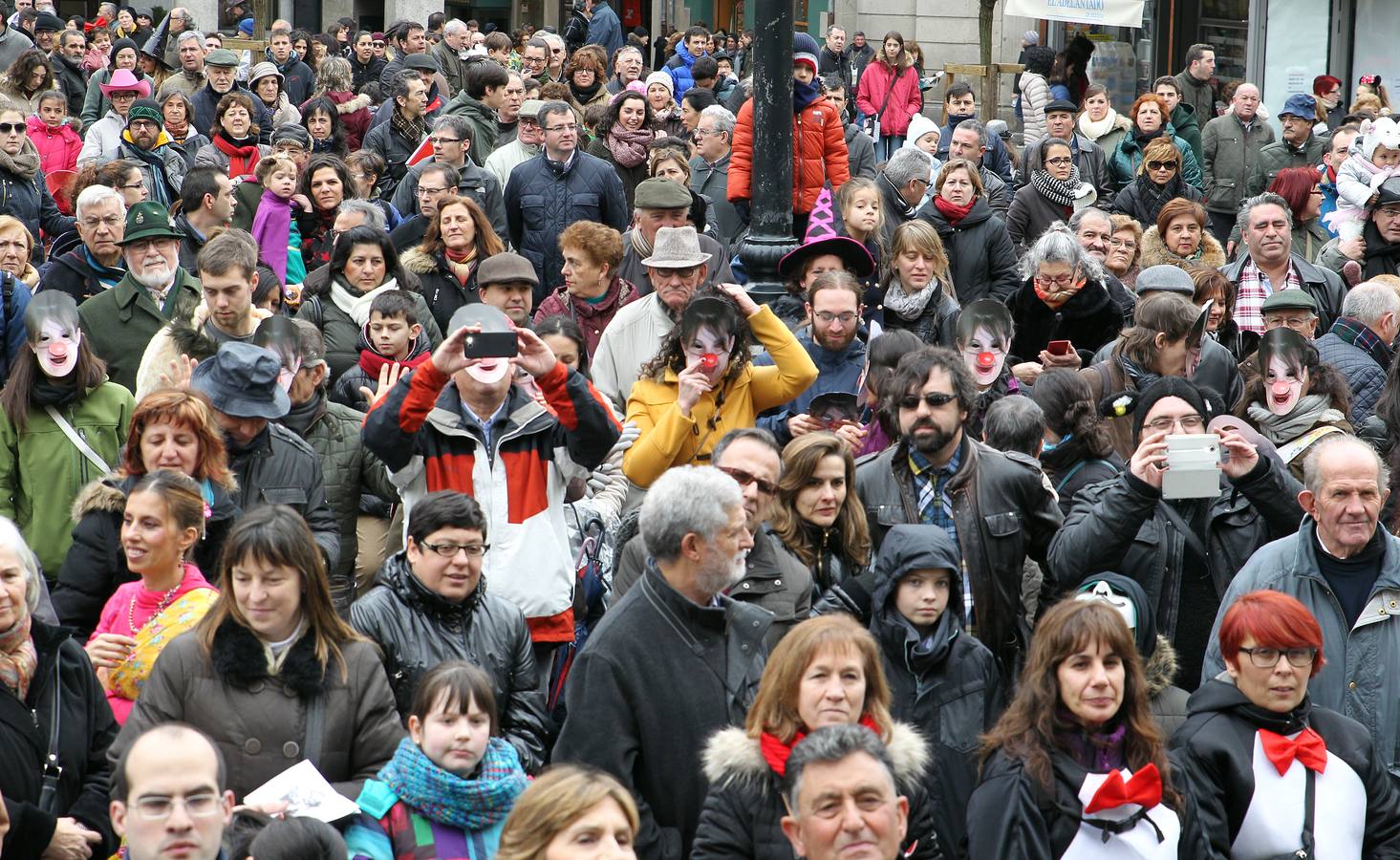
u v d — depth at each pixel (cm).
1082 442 1477
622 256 1978
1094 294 1936
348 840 1043
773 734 1025
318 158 2431
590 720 1105
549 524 1390
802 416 1491
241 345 1453
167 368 1700
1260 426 1623
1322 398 1617
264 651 1112
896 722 1109
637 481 1480
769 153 1850
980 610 1338
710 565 1116
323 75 3691
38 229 2669
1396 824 1135
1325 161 3194
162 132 2858
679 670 1114
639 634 1118
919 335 1997
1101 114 3406
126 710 1213
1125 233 2288
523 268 1800
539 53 4356
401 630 1220
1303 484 1456
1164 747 1100
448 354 1328
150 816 921
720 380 1530
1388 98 4144
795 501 1325
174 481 1252
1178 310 1656
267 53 4312
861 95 4200
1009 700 1352
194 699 1098
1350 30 4362
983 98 4631
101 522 1302
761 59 1844
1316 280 2155
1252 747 1121
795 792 909
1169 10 4788
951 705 1200
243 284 1728
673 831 1100
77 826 1085
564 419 1368
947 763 1188
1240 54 4588
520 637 1265
